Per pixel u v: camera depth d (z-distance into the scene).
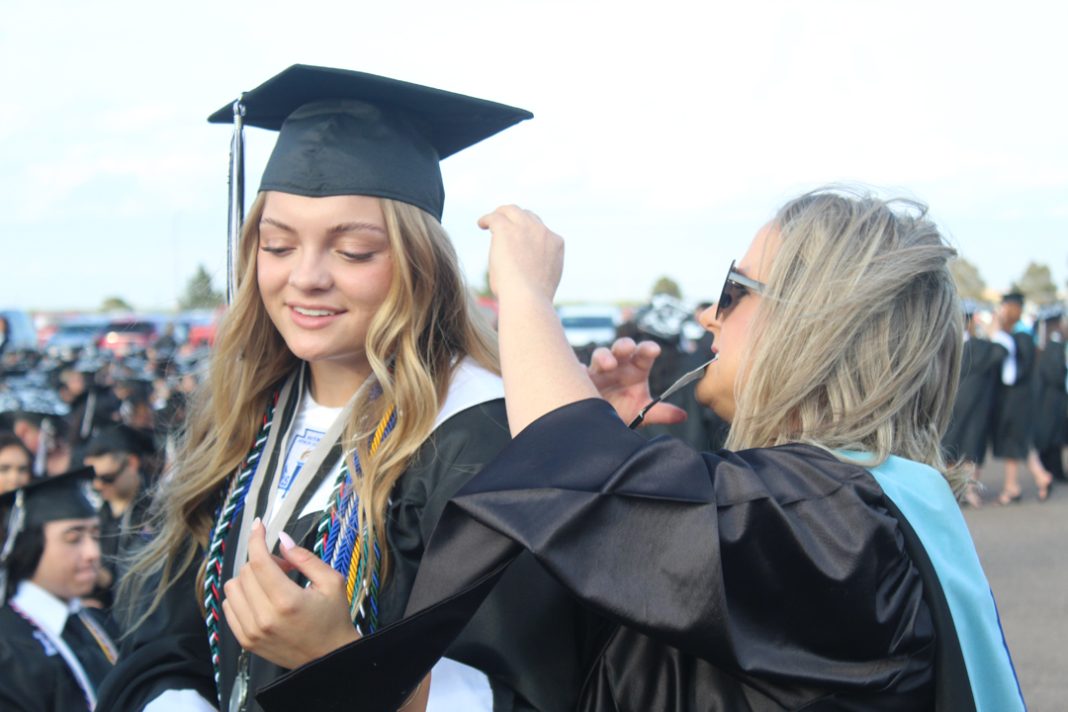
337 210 1.61
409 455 1.60
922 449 1.45
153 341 21.83
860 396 1.40
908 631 1.25
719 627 1.21
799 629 1.26
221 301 1.94
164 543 1.88
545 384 1.40
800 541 1.24
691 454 1.33
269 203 1.66
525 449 1.34
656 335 6.52
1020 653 5.16
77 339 30.09
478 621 1.51
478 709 1.45
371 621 1.55
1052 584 6.47
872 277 1.40
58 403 14.20
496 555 1.32
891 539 1.26
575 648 1.52
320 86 1.71
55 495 3.30
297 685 1.21
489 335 1.83
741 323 1.55
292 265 1.63
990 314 12.84
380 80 1.67
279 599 1.25
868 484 1.30
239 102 1.80
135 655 1.78
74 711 3.05
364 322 1.64
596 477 1.30
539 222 1.59
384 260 1.64
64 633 3.22
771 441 1.45
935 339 1.41
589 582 1.24
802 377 1.40
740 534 1.25
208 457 1.86
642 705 1.38
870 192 1.54
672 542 1.25
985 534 8.18
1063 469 11.34
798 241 1.46
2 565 3.22
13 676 3.00
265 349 1.83
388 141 1.70
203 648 1.80
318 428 1.77
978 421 9.57
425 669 1.28
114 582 4.03
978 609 1.31
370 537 1.56
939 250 1.44
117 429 4.77
